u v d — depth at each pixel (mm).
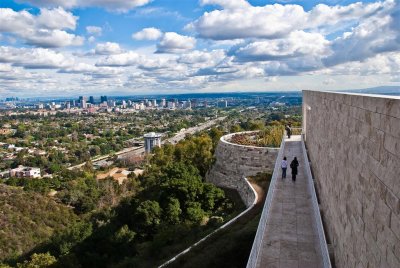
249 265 10656
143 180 66438
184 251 22969
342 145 10555
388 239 6023
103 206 71812
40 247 47625
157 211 34938
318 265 11859
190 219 31250
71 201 80750
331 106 13172
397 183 5652
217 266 18266
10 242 58188
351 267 8797
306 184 21328
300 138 37531
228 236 21062
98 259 34594
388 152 6164
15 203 74312
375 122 6984
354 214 8625
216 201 33562
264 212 14836
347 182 9633
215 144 53219
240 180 33719
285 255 12539
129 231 36938
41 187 91250
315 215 15562
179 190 34781
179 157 55344
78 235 41594
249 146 33719
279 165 23719
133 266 27547
